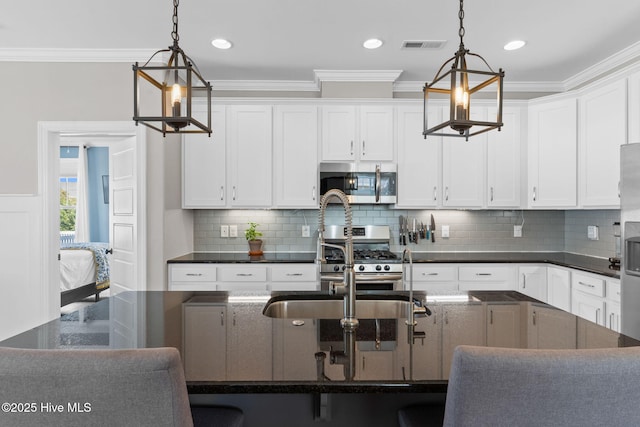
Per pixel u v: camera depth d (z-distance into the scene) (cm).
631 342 124
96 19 276
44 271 332
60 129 333
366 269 339
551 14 265
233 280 347
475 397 82
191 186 370
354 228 395
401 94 404
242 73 375
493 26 282
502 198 374
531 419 82
